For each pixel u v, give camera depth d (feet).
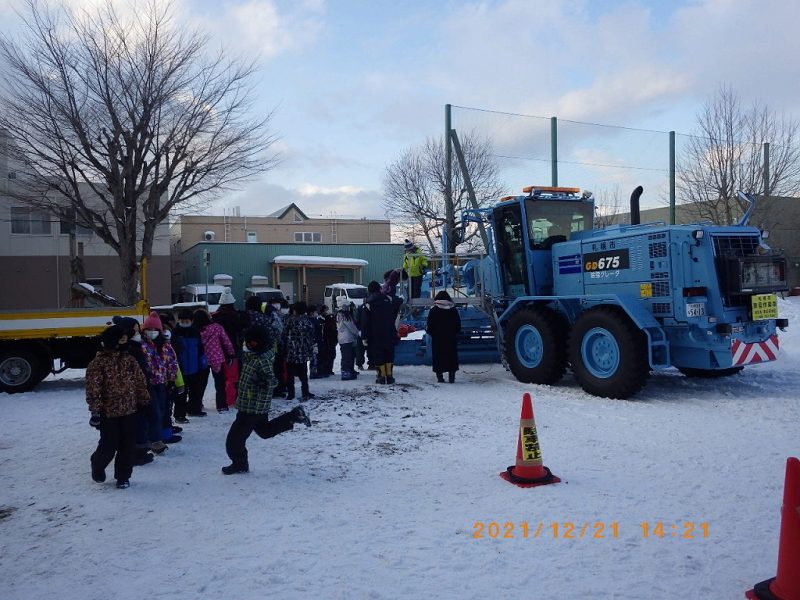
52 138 53.06
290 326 32.37
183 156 57.06
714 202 74.84
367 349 38.04
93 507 17.97
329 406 30.89
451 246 60.18
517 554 14.12
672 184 71.26
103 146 55.16
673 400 30.53
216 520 16.72
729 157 74.64
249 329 20.34
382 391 34.68
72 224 62.23
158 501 18.30
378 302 37.01
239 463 20.56
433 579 13.07
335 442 24.39
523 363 36.81
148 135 56.44
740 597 12.12
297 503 17.83
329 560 14.06
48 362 40.14
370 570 13.52
